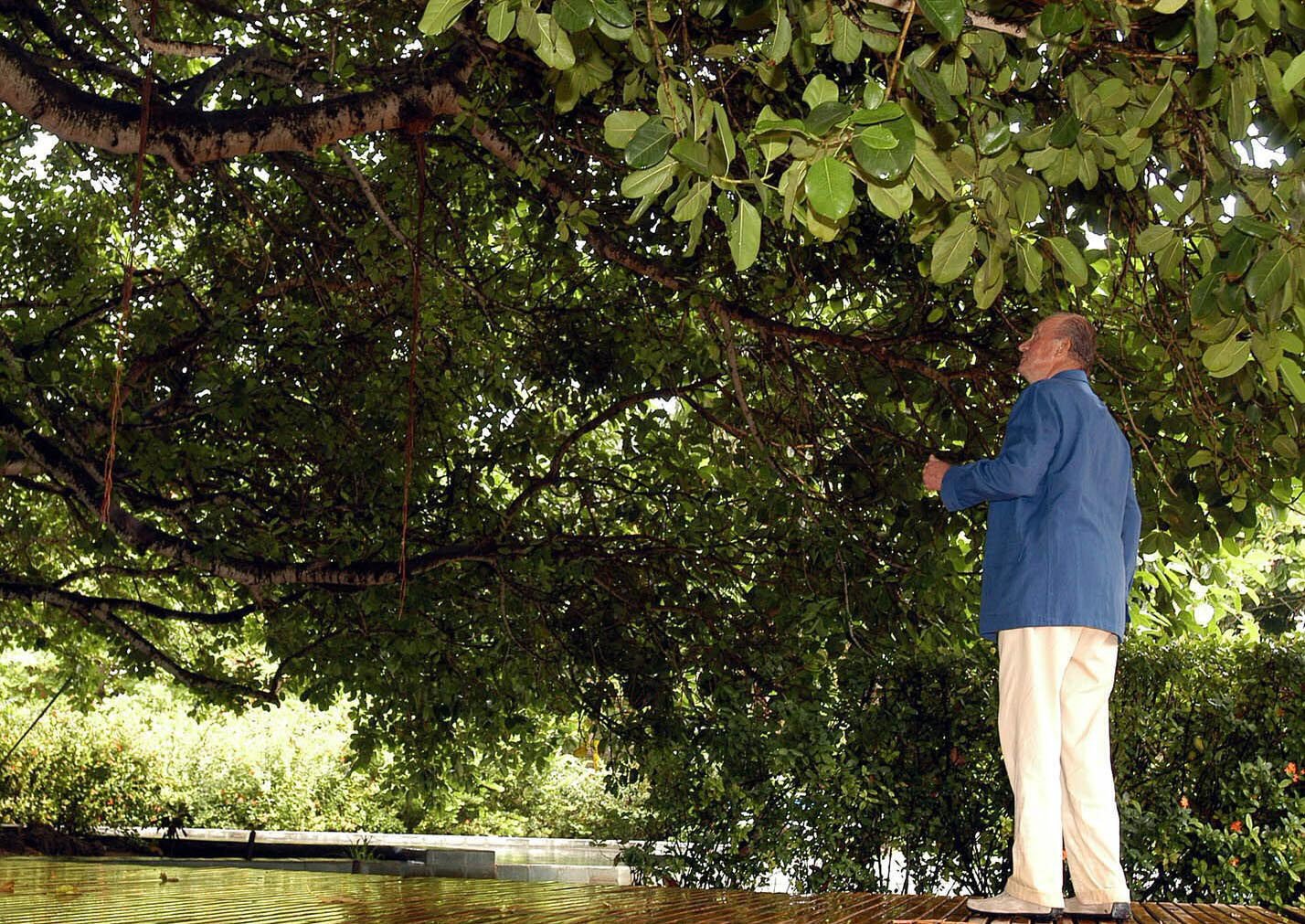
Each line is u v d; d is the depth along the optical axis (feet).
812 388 26.78
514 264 30.71
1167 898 25.09
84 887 18.70
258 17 23.86
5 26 25.12
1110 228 16.90
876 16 8.82
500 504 32.37
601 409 31.09
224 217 31.09
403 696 31.81
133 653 34.12
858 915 14.19
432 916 13.89
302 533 30.89
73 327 26.84
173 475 27.50
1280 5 9.47
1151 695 25.98
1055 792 12.13
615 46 11.10
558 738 34.96
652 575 30.89
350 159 20.24
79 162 31.04
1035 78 10.69
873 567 26.68
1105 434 12.86
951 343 24.43
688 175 8.05
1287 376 10.76
